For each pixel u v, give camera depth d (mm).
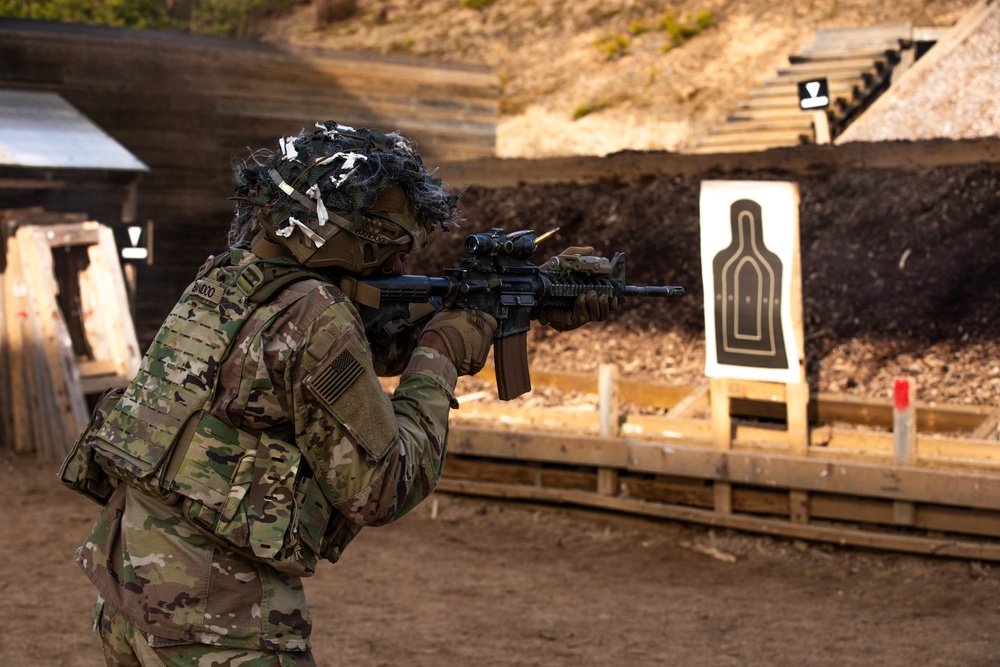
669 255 8555
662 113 18312
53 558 5980
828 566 5781
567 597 5363
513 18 23453
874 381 6836
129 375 8648
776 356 6066
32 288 8430
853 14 19141
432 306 2312
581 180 9648
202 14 25172
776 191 5945
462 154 13406
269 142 11875
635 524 6516
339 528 2084
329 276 2098
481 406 7355
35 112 10266
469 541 6414
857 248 7723
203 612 1942
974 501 5445
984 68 12039
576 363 8047
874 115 12367
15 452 8594
